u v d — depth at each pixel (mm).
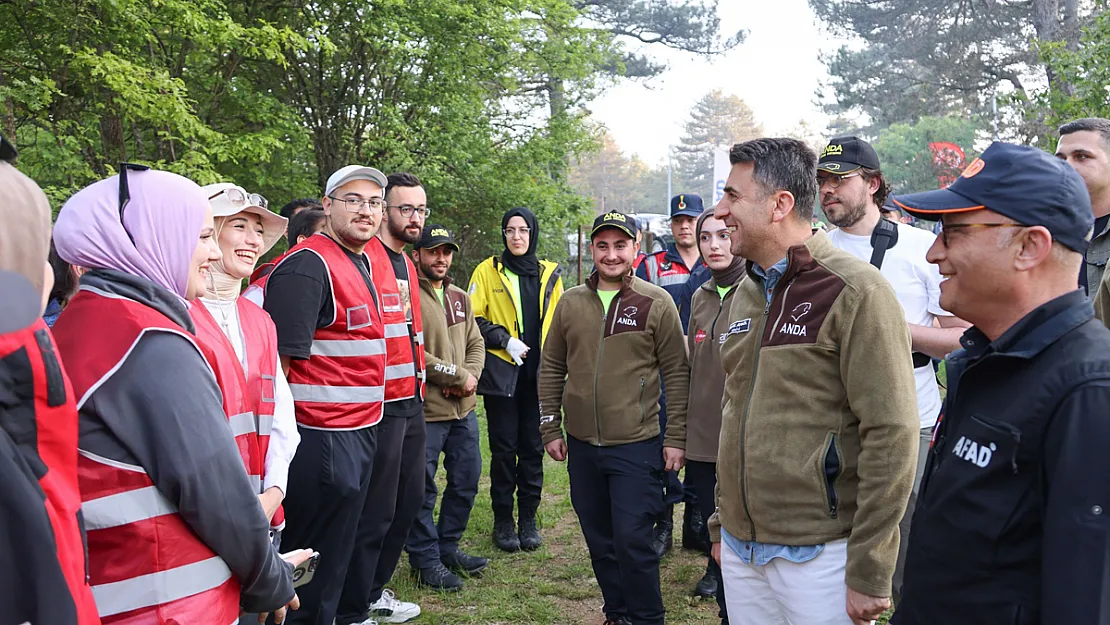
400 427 3789
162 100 8914
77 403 1688
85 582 1321
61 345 1752
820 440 2338
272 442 2814
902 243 3318
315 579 3350
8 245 1149
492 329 5180
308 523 3322
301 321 3193
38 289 1207
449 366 4684
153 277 1918
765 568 2459
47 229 1215
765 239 2479
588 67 15891
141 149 10758
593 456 3928
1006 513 1461
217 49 10969
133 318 1761
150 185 1942
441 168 13875
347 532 3430
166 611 1747
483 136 14195
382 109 13430
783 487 2361
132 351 1733
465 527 4961
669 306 3986
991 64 25312
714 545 2826
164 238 1931
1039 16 21750
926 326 3211
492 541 5402
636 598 3756
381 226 4035
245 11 12188
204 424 1780
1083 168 3193
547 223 15188
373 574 3852
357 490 3371
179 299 1907
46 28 9117
